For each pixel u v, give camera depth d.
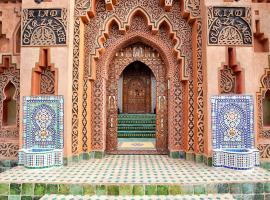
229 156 3.38
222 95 3.65
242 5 3.72
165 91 4.45
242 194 2.82
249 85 3.65
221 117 3.63
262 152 3.88
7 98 4.21
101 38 4.08
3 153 4.02
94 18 4.11
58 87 3.66
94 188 2.77
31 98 3.67
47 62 3.71
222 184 2.80
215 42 3.68
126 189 2.76
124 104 9.73
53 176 3.05
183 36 4.08
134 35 4.23
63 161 3.58
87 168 3.45
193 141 3.97
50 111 3.65
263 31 4.01
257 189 2.83
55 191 2.79
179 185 2.77
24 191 2.81
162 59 4.46
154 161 3.90
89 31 4.10
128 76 9.81
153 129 7.87
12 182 2.83
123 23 4.09
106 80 4.42
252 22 3.97
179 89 4.17
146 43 4.38
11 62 4.08
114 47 4.23
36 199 2.80
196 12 3.89
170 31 4.08
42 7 3.73
